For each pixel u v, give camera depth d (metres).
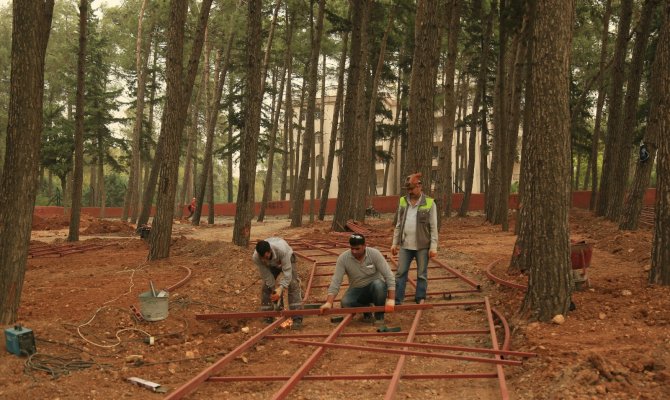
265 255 7.57
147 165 49.22
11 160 6.71
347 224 21.84
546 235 6.77
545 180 6.80
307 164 26.25
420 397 5.01
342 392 5.18
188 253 14.52
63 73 44.19
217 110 30.95
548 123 6.85
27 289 9.83
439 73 40.38
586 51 29.94
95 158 42.56
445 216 30.20
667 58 7.57
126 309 7.99
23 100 6.73
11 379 5.30
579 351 5.52
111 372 5.76
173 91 13.24
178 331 7.39
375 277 7.89
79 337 6.71
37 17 6.82
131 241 19.31
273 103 41.44
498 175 24.89
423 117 15.15
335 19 24.94
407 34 27.94
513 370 5.52
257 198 79.94
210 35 33.19
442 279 10.77
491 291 9.35
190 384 5.12
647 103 27.00
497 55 28.95
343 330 7.40
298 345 6.75
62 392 5.06
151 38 36.31
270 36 28.91
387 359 6.21
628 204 15.29
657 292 7.20
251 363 6.20
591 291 7.72
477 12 24.55
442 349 6.51
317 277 11.71
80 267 13.33
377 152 37.22
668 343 5.54
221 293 9.70
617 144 20.20
